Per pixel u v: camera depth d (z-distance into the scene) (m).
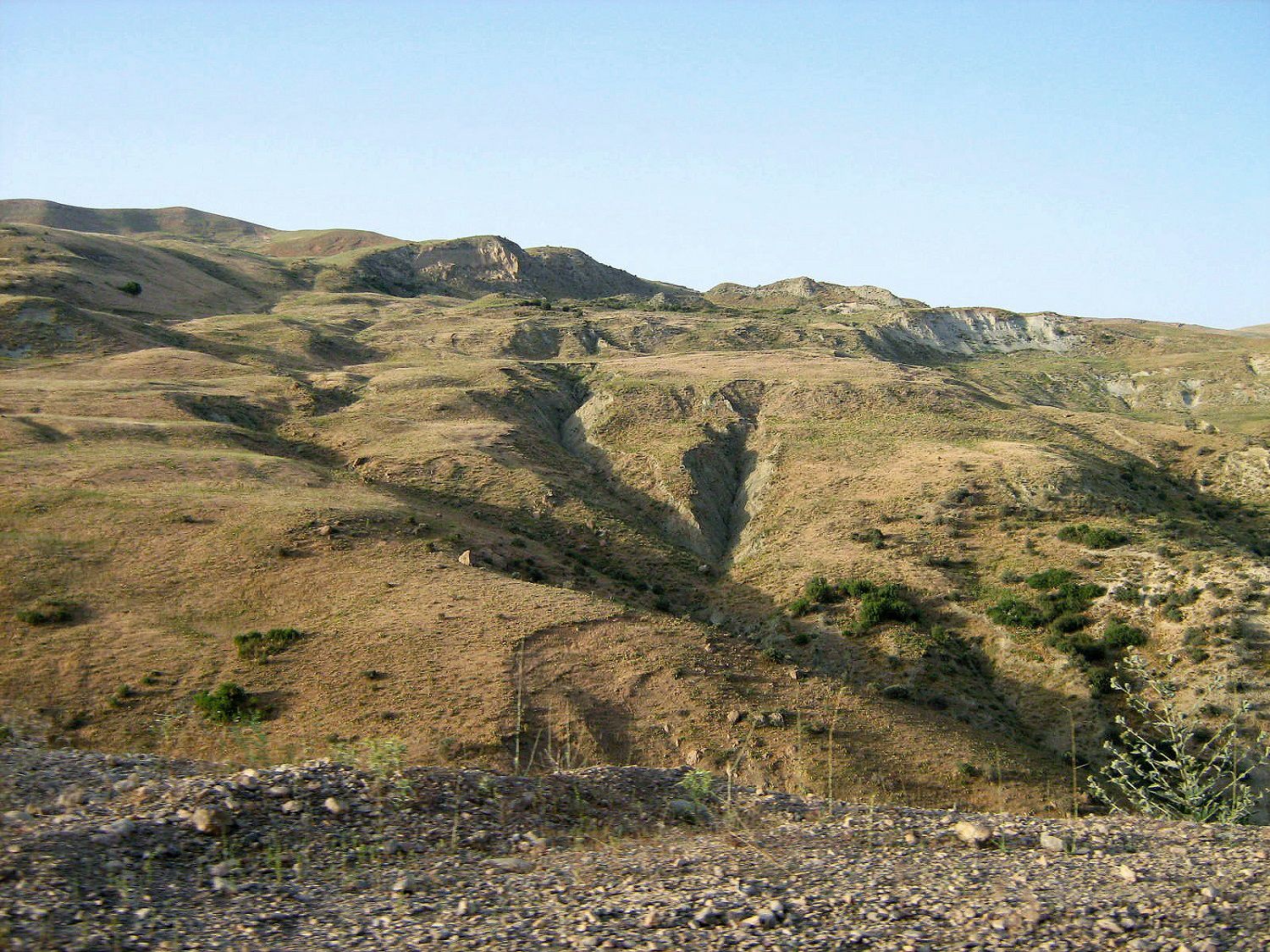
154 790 10.27
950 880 9.16
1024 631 43.44
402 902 8.30
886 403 81.06
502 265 198.62
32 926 7.12
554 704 28.80
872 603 45.38
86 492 44.03
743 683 32.31
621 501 66.25
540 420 79.62
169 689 28.97
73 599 33.94
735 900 8.41
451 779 11.41
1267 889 8.77
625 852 9.98
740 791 12.82
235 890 8.34
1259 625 39.69
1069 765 33.28
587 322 130.50
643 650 33.16
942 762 29.59
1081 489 59.38
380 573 38.47
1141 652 40.72
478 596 36.50
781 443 73.19
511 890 8.69
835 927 7.91
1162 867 9.54
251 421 67.25
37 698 27.91
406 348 105.44
